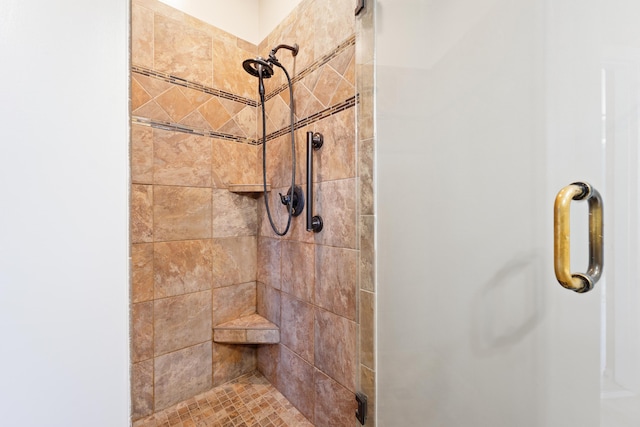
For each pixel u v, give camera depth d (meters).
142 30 1.19
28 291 0.28
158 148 1.23
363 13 0.92
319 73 1.15
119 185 0.34
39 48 0.29
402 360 0.80
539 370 0.53
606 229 0.45
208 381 1.38
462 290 0.65
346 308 1.03
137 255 1.18
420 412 0.75
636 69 0.42
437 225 0.70
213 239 1.40
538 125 0.52
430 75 0.71
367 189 0.92
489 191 0.60
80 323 0.31
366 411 0.91
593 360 0.47
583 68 0.47
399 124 0.80
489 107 0.59
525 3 0.53
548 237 0.52
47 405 0.29
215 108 1.41
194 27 1.34
